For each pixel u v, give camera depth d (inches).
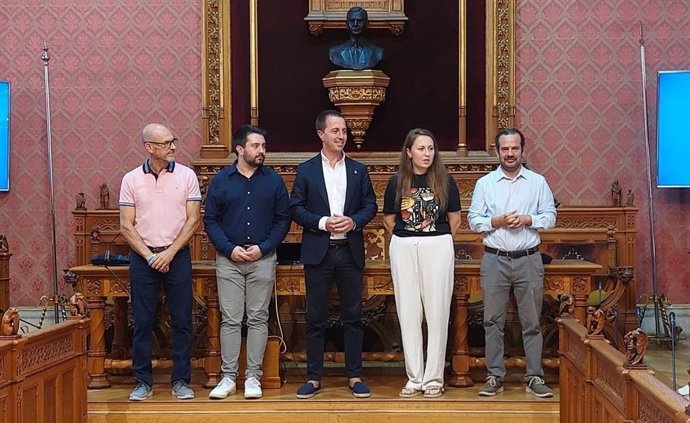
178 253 220.4
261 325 222.4
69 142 318.3
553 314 254.1
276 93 319.3
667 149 298.5
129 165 318.7
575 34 315.9
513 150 221.1
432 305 219.9
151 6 317.4
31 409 177.6
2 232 318.0
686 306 313.4
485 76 317.7
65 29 317.4
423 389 222.2
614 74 315.6
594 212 304.0
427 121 318.3
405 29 318.0
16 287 318.0
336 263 221.6
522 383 236.4
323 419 214.7
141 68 318.3
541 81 317.1
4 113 307.4
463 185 313.1
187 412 215.9
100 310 235.3
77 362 202.1
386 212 226.1
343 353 249.0
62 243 318.3
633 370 147.1
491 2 314.8
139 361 221.1
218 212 222.8
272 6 318.0
